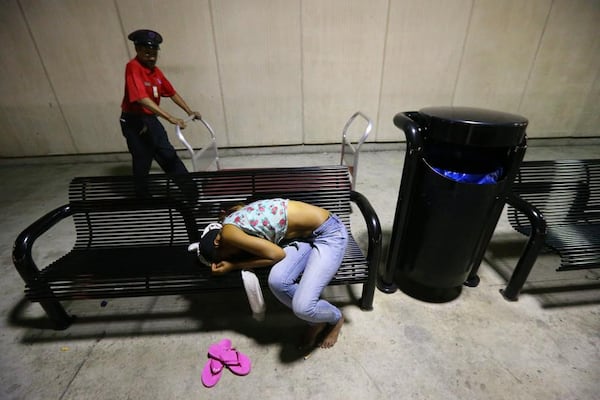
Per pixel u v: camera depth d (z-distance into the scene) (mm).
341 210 1863
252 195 1830
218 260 1411
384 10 3607
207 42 3613
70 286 1457
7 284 2031
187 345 1577
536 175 1991
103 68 3676
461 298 1839
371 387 1365
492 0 3648
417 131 1433
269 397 1335
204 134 4199
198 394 1352
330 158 4266
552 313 1725
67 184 3637
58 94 3793
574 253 1641
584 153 4402
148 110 2643
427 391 1346
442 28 3766
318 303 1371
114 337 1624
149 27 3486
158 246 1736
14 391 1374
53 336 1634
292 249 1421
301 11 3541
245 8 3475
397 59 3912
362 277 1530
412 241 1673
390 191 3301
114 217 1767
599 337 1580
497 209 1525
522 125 1278
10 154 4137
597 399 1302
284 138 4320
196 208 1806
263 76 3875
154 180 1777
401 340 1579
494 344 1551
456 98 4246
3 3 3236
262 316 1439
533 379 1384
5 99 3771
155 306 1811
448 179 1395
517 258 2209
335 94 4078
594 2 3764
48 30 3416
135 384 1396
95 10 3354
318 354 1515
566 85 4270
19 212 3031
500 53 3984
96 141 4137
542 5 3723
